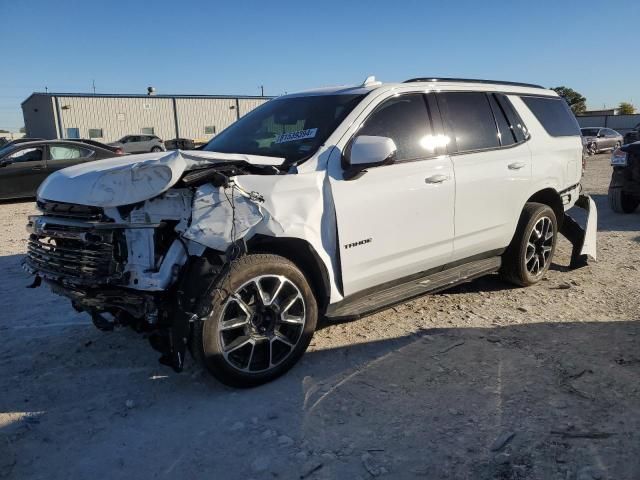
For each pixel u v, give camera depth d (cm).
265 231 339
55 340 432
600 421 308
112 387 358
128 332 443
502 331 440
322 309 385
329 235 373
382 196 395
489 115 503
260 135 434
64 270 341
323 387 354
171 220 323
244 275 334
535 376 362
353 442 294
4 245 791
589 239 614
